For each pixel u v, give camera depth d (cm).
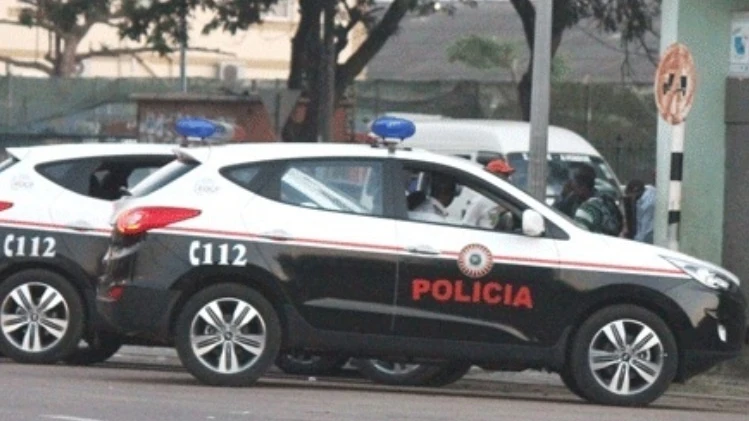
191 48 7688
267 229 2194
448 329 2198
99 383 2244
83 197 2514
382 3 6600
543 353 2209
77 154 2538
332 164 2233
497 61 9081
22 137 6862
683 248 3173
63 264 2484
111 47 9900
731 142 3153
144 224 2194
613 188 4516
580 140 4600
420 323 2195
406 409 2058
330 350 2211
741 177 3148
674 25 3170
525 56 9075
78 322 2491
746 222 3145
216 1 5784
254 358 2203
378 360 2325
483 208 2227
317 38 5612
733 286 2273
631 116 6812
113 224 2266
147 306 2188
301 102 5597
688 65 2805
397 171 2233
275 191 2219
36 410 1914
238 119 5297
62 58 9125
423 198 2236
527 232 2198
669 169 3058
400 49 9912
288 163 2231
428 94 6825
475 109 6719
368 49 5850
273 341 2200
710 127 3166
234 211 2202
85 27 9081
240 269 2186
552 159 4491
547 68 3114
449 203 2236
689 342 2230
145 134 5434
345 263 2191
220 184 2217
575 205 3191
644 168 6341
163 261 2188
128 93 7325
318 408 2020
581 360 2212
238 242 2189
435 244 2200
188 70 10206
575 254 2214
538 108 3120
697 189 3167
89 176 2531
